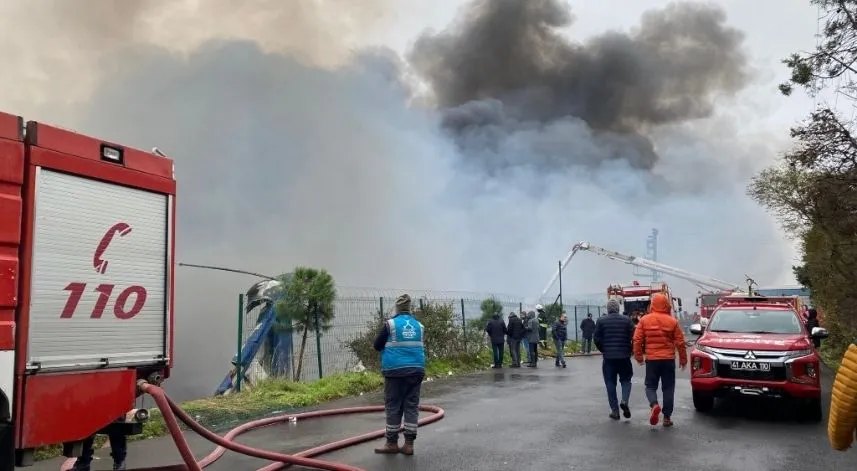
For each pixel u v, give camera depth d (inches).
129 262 196.4
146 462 263.1
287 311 538.0
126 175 197.0
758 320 403.5
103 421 182.4
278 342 542.6
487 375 649.6
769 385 347.9
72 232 178.2
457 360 722.8
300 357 545.3
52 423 167.8
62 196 176.2
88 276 181.8
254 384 480.1
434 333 698.2
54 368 169.0
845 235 668.1
